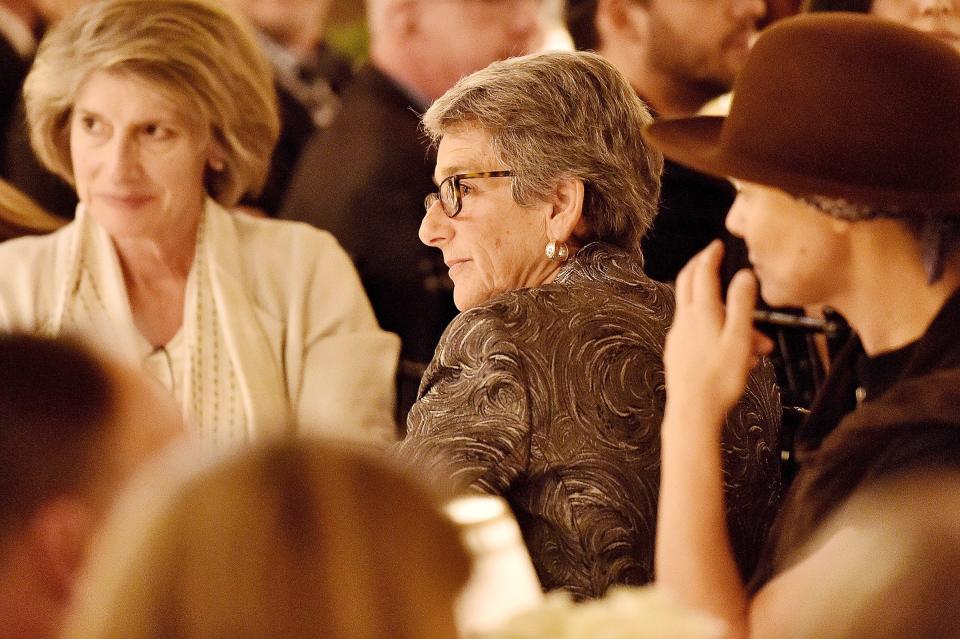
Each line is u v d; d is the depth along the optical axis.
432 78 8.73
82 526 2.42
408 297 7.83
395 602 1.99
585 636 2.28
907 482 2.96
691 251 6.81
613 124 4.39
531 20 8.98
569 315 4.19
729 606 3.27
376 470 2.06
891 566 2.80
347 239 8.01
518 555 2.87
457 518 2.74
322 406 5.79
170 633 1.95
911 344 3.29
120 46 5.49
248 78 5.77
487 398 4.09
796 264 3.36
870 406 3.19
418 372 7.30
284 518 1.98
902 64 3.29
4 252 5.80
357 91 8.57
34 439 2.46
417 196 8.05
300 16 10.44
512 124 4.34
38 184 7.35
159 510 2.01
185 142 5.66
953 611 2.73
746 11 7.20
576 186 4.35
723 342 3.45
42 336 2.63
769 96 3.41
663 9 7.21
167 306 5.84
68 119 5.73
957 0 6.23
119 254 5.78
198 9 5.68
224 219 5.93
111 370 2.61
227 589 1.95
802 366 5.84
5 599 2.36
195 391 5.68
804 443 3.65
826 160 3.31
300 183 8.45
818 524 3.22
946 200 3.21
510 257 4.43
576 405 4.09
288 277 6.02
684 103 7.48
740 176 3.36
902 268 3.28
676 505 3.38
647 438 4.13
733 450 4.24
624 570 4.00
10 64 8.81
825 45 3.34
